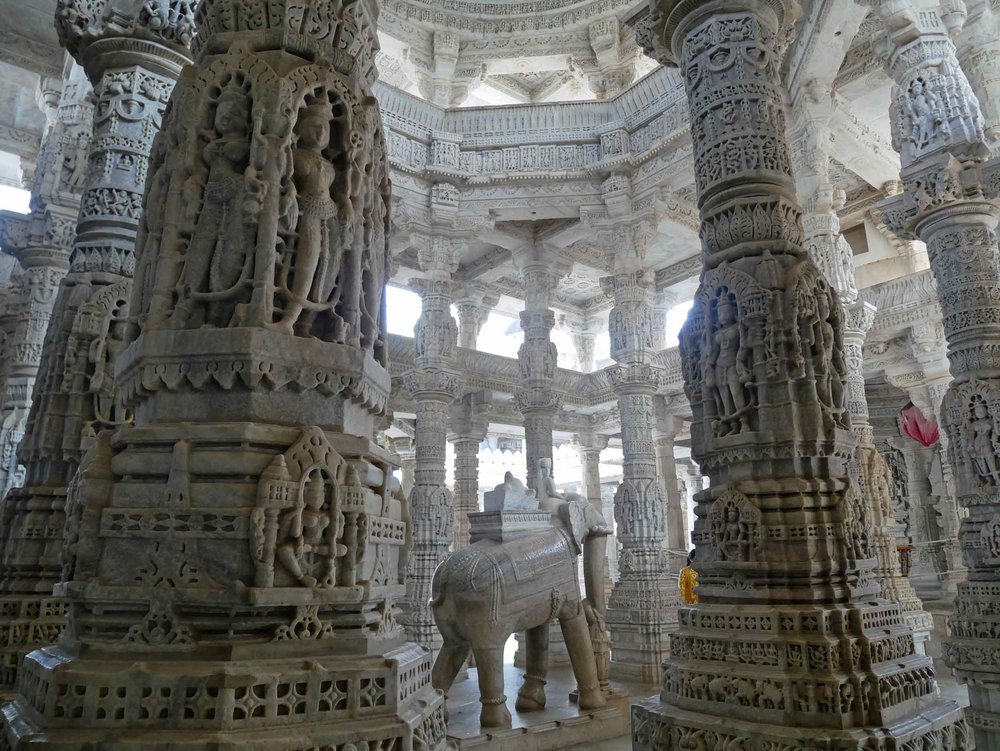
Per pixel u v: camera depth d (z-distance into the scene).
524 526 7.26
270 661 2.22
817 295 5.00
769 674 4.16
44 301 8.77
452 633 6.75
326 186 2.84
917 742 3.97
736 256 5.21
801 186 10.83
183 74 2.96
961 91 7.76
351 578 2.46
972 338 7.46
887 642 4.37
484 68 15.06
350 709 2.23
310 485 2.42
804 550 4.53
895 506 19.45
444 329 13.48
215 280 2.64
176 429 2.42
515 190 13.62
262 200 2.65
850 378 10.36
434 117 13.84
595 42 14.51
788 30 5.97
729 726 4.11
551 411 14.91
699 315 5.41
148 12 5.11
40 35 11.57
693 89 5.71
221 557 2.32
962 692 9.80
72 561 2.48
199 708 2.08
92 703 2.09
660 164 12.70
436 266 13.50
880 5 8.16
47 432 4.60
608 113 13.75
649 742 4.64
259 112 2.74
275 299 2.69
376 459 2.80
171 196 2.76
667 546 20.08
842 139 12.91
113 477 2.48
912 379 16.23
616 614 11.64
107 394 4.69
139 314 2.75
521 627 6.97
